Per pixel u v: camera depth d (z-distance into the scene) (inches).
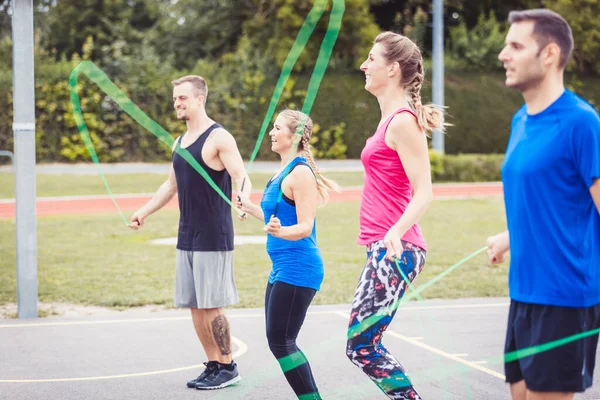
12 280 384.8
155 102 1157.1
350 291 351.9
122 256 451.2
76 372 216.2
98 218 636.1
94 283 367.6
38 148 1104.2
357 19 1264.8
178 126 1161.4
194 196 196.7
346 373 215.2
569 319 118.3
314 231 169.9
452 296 343.0
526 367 121.3
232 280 202.1
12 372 216.1
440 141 1014.4
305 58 1256.8
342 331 269.9
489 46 1402.6
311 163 175.6
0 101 1065.5
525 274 122.0
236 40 1456.7
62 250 470.9
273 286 167.2
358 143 1284.4
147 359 231.9
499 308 313.9
